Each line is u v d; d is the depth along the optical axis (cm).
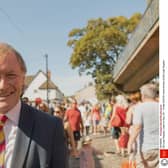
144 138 573
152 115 568
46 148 198
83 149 792
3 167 192
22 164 192
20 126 196
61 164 205
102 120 2239
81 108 2098
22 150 193
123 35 5200
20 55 201
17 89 196
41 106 1017
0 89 192
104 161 1170
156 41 1661
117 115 1281
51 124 204
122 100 1279
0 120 195
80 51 5338
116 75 4022
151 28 1482
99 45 5269
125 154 1275
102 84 5291
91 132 2345
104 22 5397
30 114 202
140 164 579
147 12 1548
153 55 2159
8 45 198
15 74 194
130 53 2375
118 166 1080
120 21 5353
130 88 4634
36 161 195
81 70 5488
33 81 8194
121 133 1271
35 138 196
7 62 191
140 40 1838
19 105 202
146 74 2928
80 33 5550
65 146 212
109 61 5381
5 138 195
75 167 952
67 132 889
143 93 578
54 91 8031
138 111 576
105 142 1808
